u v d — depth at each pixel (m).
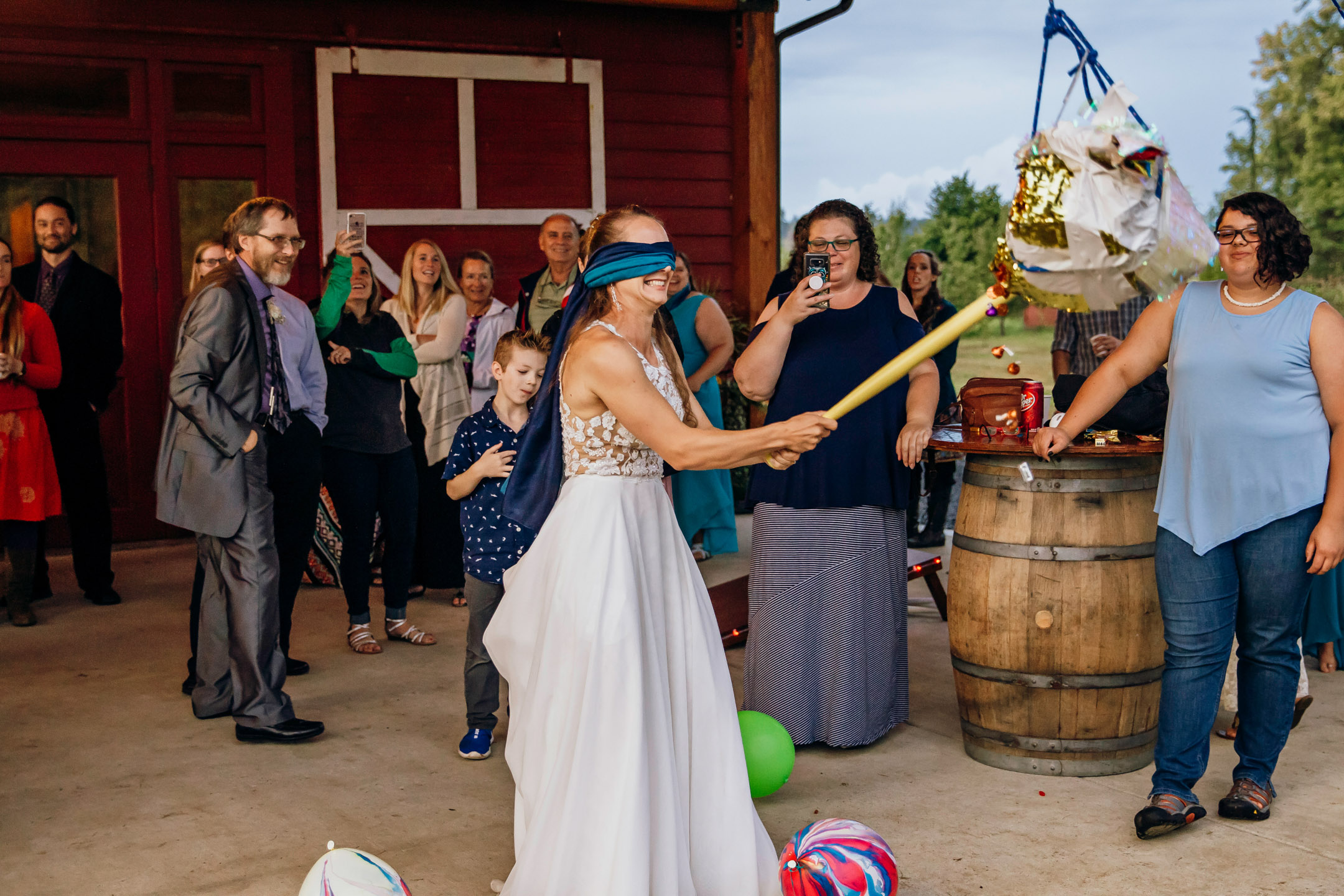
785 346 3.60
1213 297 3.10
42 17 6.48
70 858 3.00
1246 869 2.89
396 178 7.31
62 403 5.60
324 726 3.99
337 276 4.61
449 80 7.37
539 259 7.72
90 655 4.89
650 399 2.38
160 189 6.81
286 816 3.27
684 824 2.48
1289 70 37.53
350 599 4.96
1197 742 3.09
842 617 3.67
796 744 3.70
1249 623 3.13
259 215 3.89
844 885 2.39
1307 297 2.97
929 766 3.62
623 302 2.52
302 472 4.25
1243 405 3.00
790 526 3.67
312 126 7.12
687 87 7.99
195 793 3.44
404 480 5.04
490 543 3.62
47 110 6.57
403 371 4.89
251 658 3.82
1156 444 3.38
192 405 3.65
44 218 5.66
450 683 4.54
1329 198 35.91
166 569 6.43
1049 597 3.42
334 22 7.12
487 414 3.73
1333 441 2.94
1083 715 3.48
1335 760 3.63
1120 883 2.82
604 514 2.48
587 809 2.38
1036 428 3.51
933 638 5.19
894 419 3.71
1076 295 1.96
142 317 6.85
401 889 2.30
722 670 2.62
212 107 6.89
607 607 2.42
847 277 3.69
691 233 8.09
